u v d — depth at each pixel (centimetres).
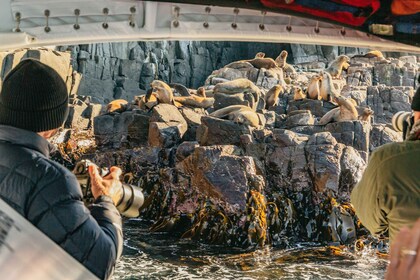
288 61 3394
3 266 159
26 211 186
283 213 1387
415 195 203
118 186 223
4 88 200
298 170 1443
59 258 166
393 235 209
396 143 215
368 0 254
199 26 289
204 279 1014
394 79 2483
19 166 190
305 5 258
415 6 255
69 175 194
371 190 215
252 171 1375
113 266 195
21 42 268
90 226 188
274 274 1062
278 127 1769
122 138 1769
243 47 3578
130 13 282
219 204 1350
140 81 3011
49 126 203
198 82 3391
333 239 1345
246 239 1295
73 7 275
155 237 1340
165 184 1482
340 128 1576
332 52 3322
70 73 2378
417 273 118
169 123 1669
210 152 1412
